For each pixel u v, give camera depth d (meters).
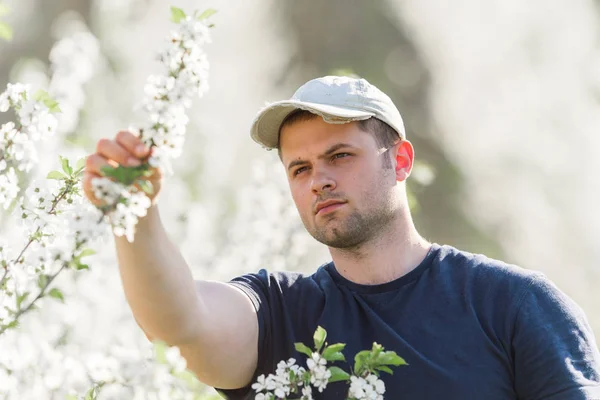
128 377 4.05
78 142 7.17
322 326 4.94
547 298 4.87
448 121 22.39
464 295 4.90
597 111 22.09
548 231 19.66
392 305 4.93
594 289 18.91
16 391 4.17
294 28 23.48
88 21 18.94
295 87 20.94
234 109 15.67
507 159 20.83
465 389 4.68
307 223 5.02
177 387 4.20
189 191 11.42
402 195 5.11
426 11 24.11
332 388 4.75
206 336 4.72
